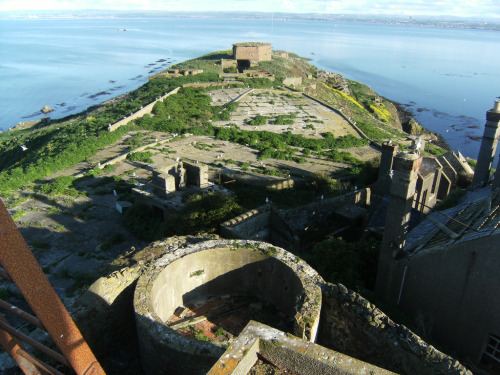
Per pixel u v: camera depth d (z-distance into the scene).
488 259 15.91
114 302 16.36
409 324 18.72
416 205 29.48
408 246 20.36
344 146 62.12
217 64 119.31
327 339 16.34
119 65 186.88
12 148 70.75
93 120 69.00
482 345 16.81
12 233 7.86
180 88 86.81
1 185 43.72
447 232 19.28
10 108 115.38
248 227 28.27
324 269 22.89
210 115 73.19
